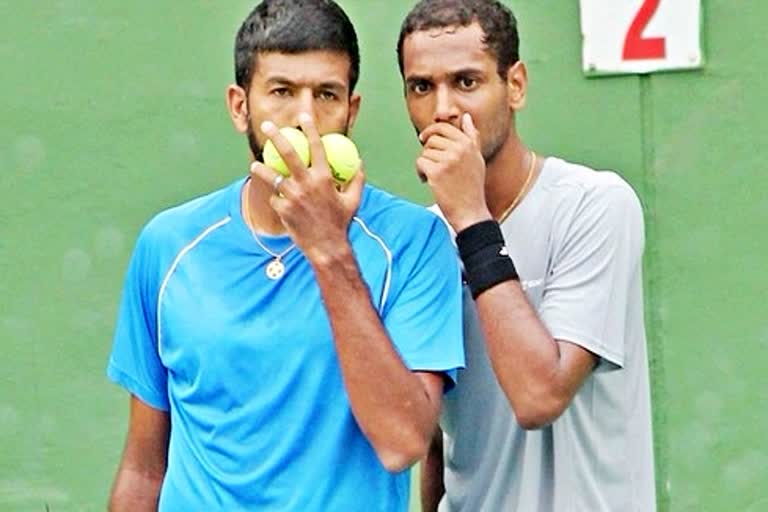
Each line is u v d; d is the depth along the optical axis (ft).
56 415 70.79
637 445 49.44
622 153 69.41
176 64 70.08
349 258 43.65
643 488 49.65
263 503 44.83
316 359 44.83
